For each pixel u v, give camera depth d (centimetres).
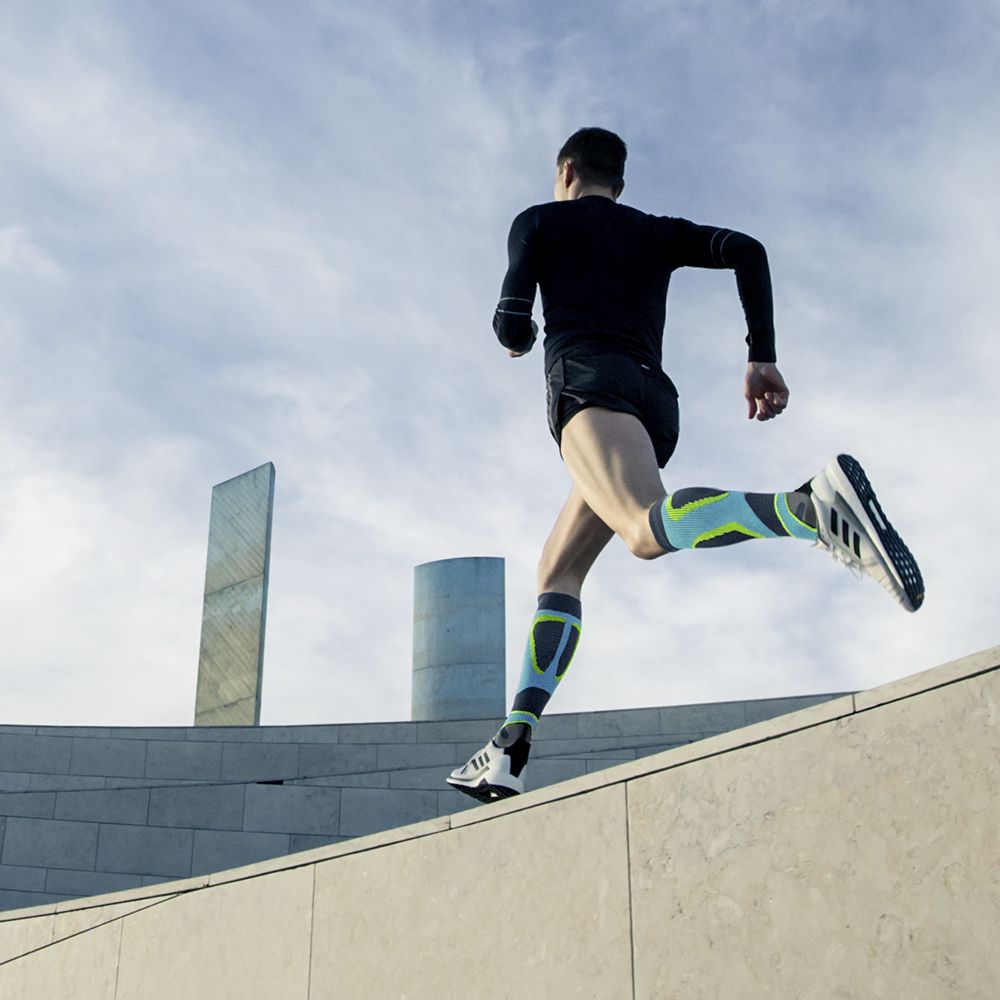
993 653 181
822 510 209
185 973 362
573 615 322
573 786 248
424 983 271
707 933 210
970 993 170
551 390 290
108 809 1351
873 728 194
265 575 2212
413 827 289
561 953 239
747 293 297
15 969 461
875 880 187
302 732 1548
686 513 241
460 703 2036
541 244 303
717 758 218
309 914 317
